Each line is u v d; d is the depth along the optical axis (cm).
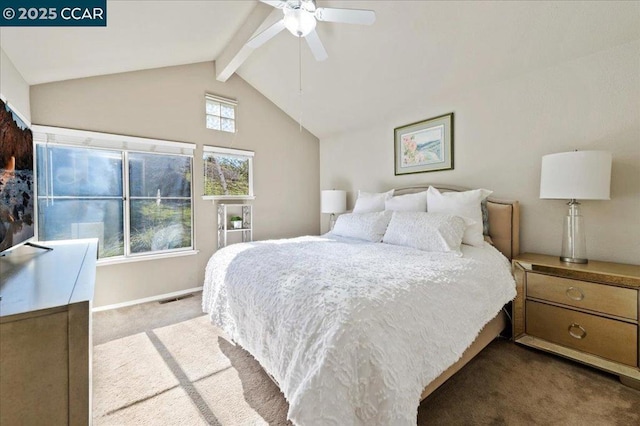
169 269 326
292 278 143
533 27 206
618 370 163
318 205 472
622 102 196
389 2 227
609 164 184
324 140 463
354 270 150
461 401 151
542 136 234
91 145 275
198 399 155
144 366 185
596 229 209
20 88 218
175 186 334
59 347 85
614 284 166
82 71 256
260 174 405
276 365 129
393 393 97
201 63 349
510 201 250
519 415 141
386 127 367
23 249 190
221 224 364
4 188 147
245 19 278
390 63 281
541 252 238
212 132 359
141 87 305
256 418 141
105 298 287
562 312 187
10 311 80
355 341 99
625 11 179
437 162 309
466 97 283
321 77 335
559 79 224
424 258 183
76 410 88
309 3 183
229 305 186
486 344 186
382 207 322
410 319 117
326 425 91
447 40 238
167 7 213
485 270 181
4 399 79
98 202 286
